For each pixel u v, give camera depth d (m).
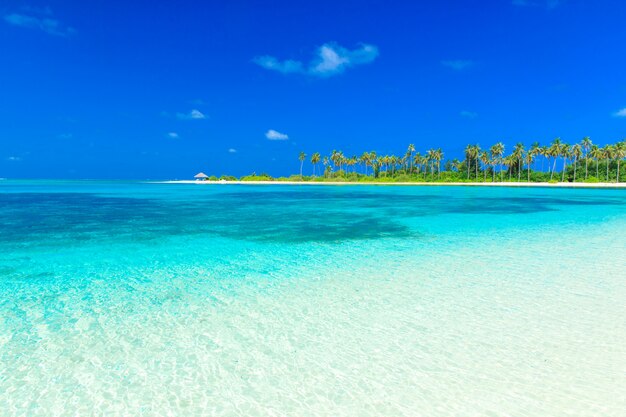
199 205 40.41
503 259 14.36
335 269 13.02
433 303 9.64
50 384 6.19
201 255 15.29
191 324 8.45
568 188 86.62
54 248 16.55
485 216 29.42
